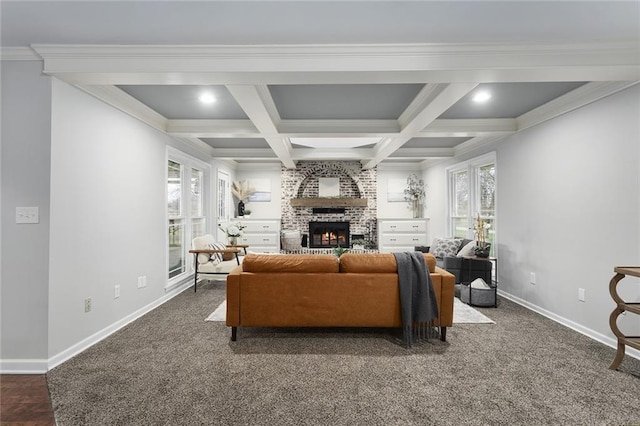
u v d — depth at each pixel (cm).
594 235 306
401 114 416
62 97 260
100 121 307
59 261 257
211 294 470
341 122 444
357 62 244
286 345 287
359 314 292
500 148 471
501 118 423
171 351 275
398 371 241
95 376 234
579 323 324
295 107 390
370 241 808
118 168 335
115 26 215
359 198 805
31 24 212
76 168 276
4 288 247
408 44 238
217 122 439
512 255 441
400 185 830
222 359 260
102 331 307
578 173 325
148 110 383
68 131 267
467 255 467
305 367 247
